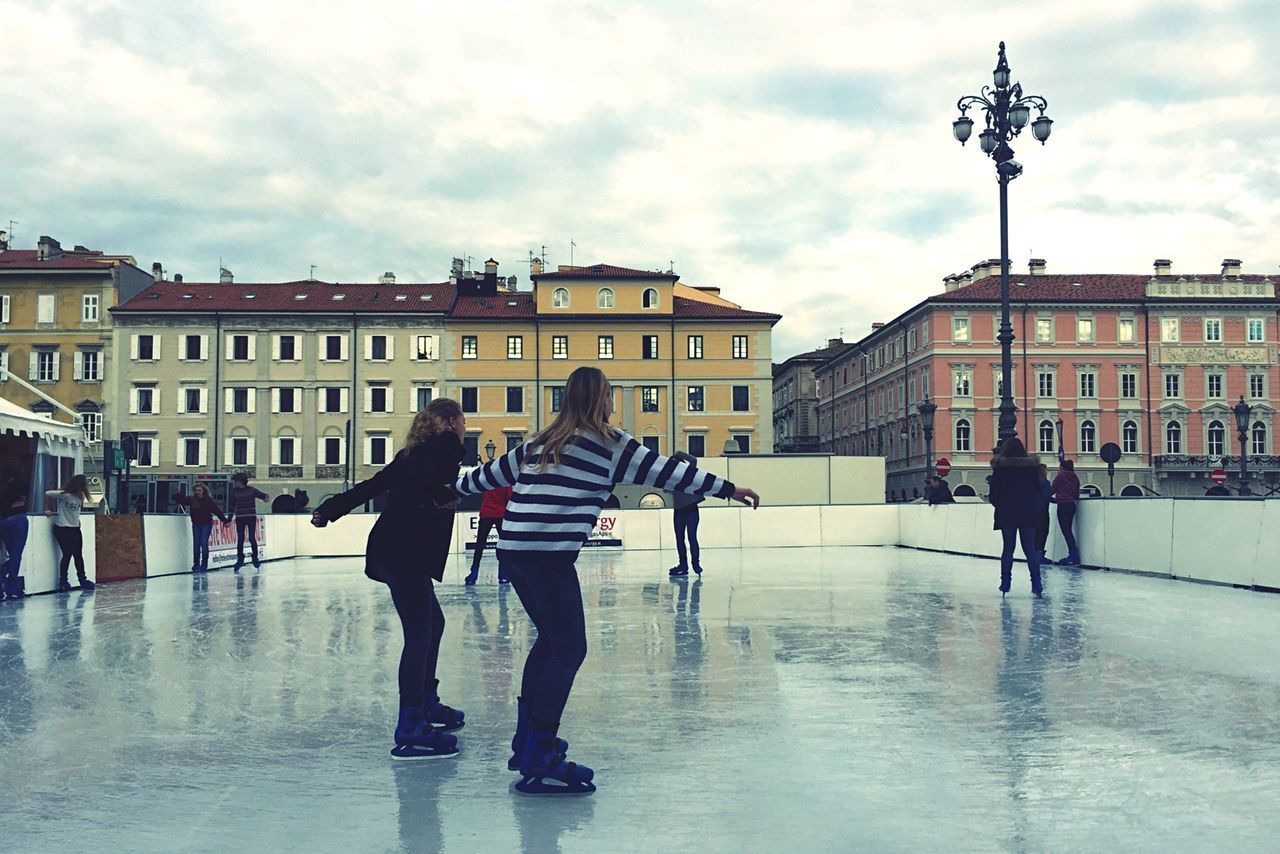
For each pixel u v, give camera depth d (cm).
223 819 365
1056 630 848
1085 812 365
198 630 927
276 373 6462
